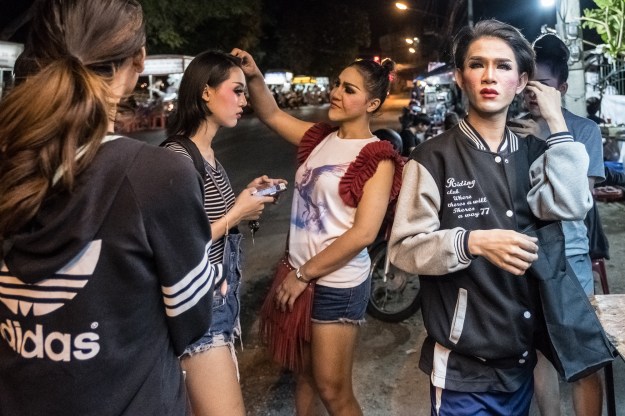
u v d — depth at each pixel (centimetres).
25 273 101
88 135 100
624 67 727
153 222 104
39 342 104
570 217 157
